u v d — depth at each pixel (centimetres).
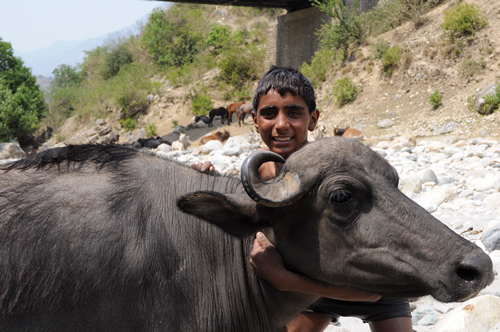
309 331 376
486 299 434
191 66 4850
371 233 269
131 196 299
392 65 2783
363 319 370
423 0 3052
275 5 3969
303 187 276
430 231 262
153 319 285
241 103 3581
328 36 3362
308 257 287
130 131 4409
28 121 4800
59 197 290
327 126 2711
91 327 278
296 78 341
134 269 282
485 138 1852
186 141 2469
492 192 932
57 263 276
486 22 2506
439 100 2372
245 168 268
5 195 291
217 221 285
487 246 612
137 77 4819
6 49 5553
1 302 272
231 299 308
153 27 5641
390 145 1805
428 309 494
